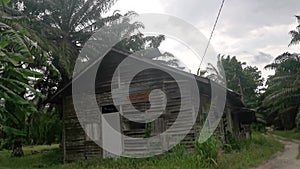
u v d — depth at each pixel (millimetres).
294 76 34562
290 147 21172
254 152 14938
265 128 41219
